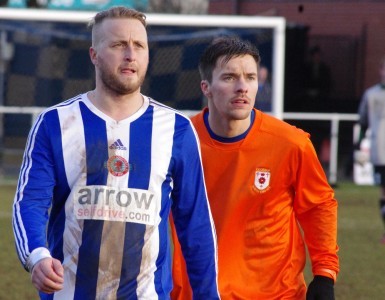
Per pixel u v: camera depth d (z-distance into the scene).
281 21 33.06
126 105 8.52
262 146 10.16
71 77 35.06
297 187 10.24
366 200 31.45
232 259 10.20
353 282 18.22
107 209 8.29
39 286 7.77
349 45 45.69
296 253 10.38
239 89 9.96
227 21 33.50
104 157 8.36
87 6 37.19
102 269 8.29
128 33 8.32
